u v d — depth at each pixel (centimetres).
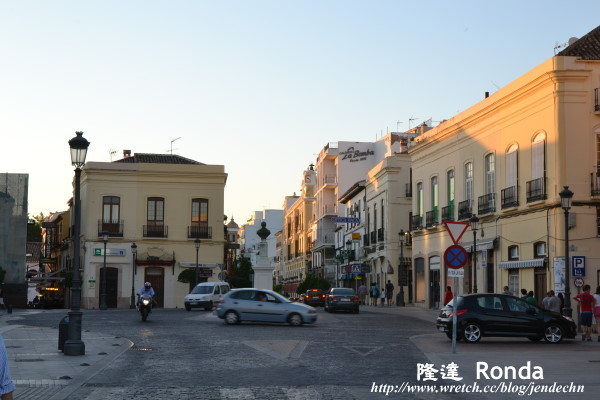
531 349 2130
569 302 2531
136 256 6081
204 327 3002
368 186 6881
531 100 3528
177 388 1304
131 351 1994
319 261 9362
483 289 4062
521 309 2377
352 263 7006
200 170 6281
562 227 3231
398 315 4325
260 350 2017
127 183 6181
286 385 1347
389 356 1892
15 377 1448
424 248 5147
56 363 1692
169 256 6197
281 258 13138
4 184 6097
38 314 4459
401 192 6041
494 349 2127
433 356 1889
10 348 2069
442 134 4722
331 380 1419
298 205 11081
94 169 6094
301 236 10831
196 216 6291
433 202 5012
